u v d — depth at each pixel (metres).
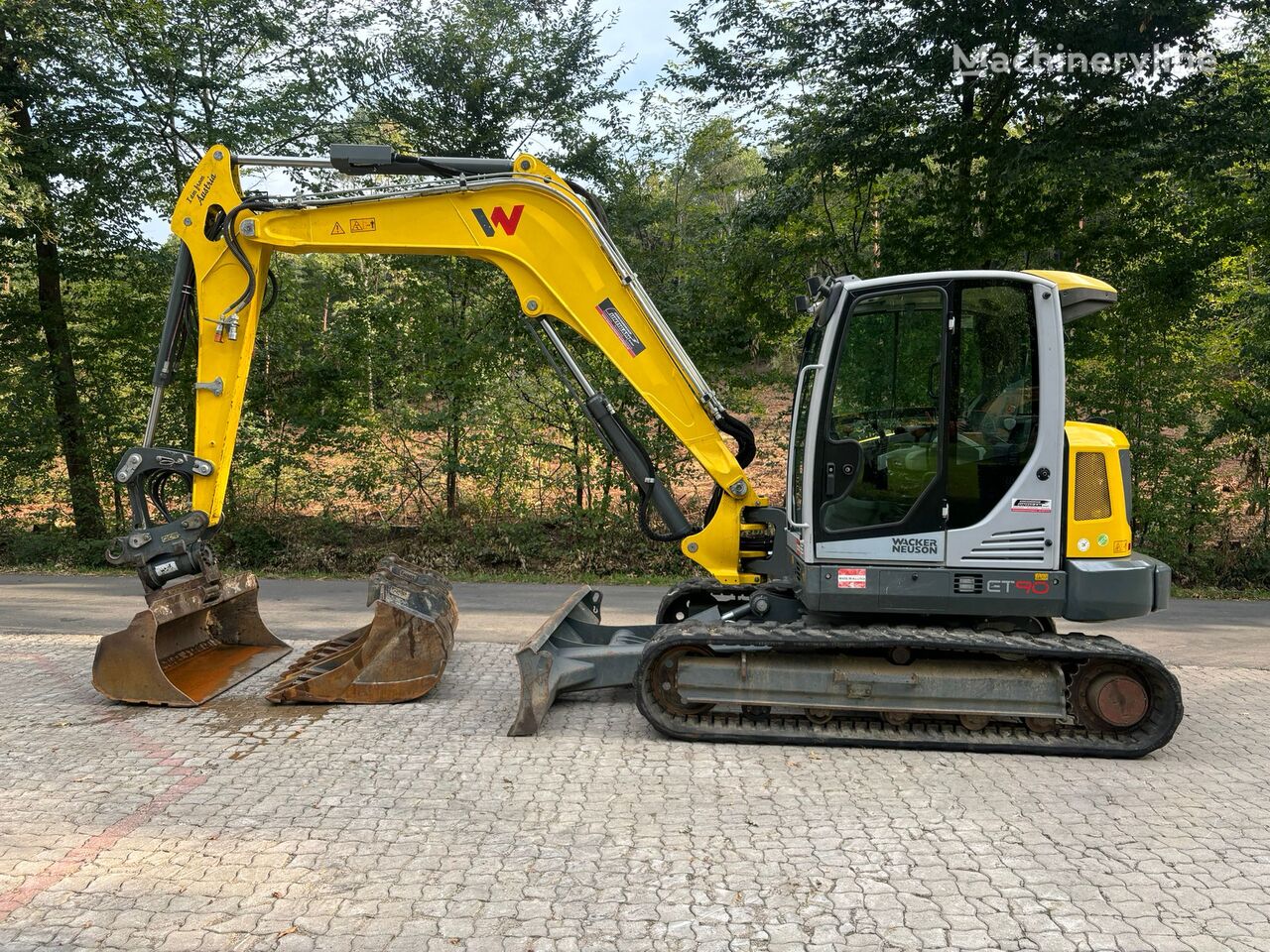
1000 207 10.78
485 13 12.23
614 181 12.57
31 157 11.53
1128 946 3.11
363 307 12.56
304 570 12.04
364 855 3.75
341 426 12.60
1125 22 9.42
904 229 11.45
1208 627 8.73
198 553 6.12
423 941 3.11
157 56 11.34
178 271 6.15
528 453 12.47
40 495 13.07
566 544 12.45
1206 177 10.02
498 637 7.93
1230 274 11.74
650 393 6.06
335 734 5.27
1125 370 11.33
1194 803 4.38
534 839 3.90
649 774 4.68
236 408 6.16
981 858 3.77
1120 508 5.12
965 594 5.05
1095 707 5.05
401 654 5.86
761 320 12.36
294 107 12.08
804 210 12.23
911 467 5.13
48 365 12.76
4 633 8.01
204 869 3.63
